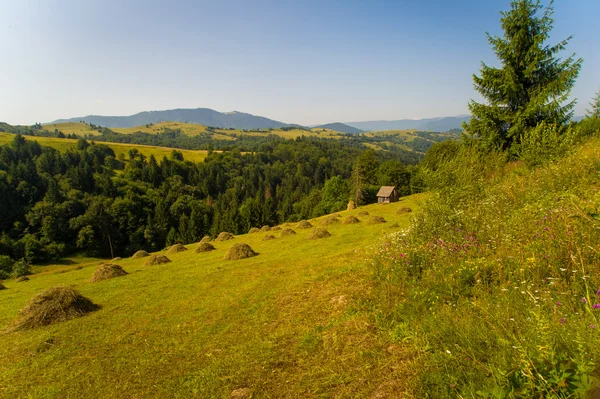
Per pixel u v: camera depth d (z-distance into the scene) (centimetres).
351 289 759
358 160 7475
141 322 901
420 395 346
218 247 2706
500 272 495
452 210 852
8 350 834
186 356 642
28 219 7094
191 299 1055
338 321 616
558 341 288
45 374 669
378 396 382
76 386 599
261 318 755
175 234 7738
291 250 1780
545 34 1772
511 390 261
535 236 546
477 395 287
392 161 6881
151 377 584
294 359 530
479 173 1062
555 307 347
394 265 710
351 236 1906
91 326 927
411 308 533
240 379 509
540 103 1698
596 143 1175
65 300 1052
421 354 418
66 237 7225
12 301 1588
